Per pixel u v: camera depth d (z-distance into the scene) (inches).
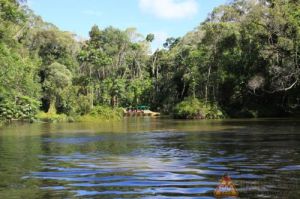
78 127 1252.5
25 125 1417.3
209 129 1040.8
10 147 620.7
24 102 1664.6
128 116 2534.5
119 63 3735.2
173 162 435.5
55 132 1002.1
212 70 2197.3
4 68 1505.9
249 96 2080.5
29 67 2015.3
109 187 303.9
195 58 2229.3
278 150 539.5
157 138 778.2
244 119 1720.0
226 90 2177.7
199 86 2231.8
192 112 1948.8
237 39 2025.1
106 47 3649.1
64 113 2079.2
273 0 1646.2
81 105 2036.2
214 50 2154.3
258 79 1863.9
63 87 2389.3
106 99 2871.6
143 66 3801.7
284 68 1616.6
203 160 448.8
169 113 2709.2
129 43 3767.2
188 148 581.3
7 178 344.5
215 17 2142.0
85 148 597.0
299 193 277.6
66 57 3041.3
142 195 277.0
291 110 2063.2
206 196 272.1
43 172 375.2
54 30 2977.4
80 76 2731.3
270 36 1644.9
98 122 1686.8
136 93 3240.7
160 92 3191.4
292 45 1540.4
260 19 1642.5
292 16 1579.7
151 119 1964.8
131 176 350.0
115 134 909.2
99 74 3400.6
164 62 3245.6
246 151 532.1
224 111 1988.2
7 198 271.4
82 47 3516.2
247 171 371.2
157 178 339.3
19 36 2486.5
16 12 1435.8
